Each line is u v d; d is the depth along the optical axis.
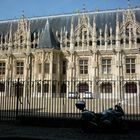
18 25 65.06
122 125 18.31
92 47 57.28
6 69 63.12
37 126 21.20
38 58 58.69
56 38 61.47
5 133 17.34
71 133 17.88
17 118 22.12
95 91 53.62
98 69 56.56
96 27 60.47
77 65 58.25
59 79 58.28
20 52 62.53
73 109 28.75
